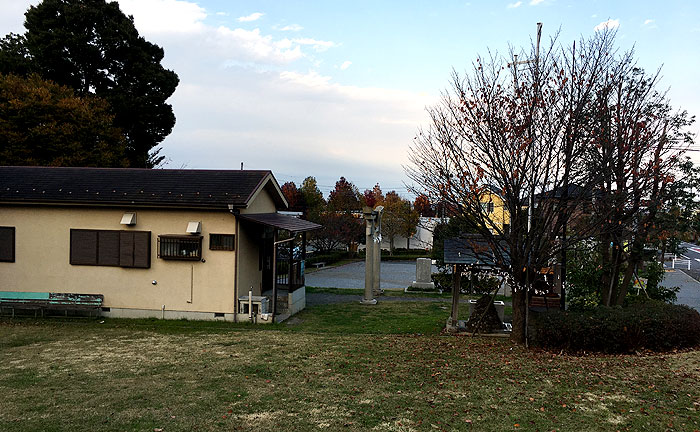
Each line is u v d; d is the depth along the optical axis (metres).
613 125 10.55
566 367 8.59
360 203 47.94
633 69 10.73
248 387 7.48
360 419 6.18
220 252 13.46
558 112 9.88
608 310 10.42
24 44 26.91
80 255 13.86
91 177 15.02
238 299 13.47
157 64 30.45
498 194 10.66
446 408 6.59
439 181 10.67
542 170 10.08
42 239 14.01
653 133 10.84
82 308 13.52
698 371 8.16
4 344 10.56
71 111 23.98
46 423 5.90
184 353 9.80
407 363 9.05
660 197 10.90
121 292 13.79
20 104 22.12
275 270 13.66
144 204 13.38
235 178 14.69
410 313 15.77
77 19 27.00
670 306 10.89
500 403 6.79
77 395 7.02
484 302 12.56
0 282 14.13
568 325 9.98
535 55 10.26
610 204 10.26
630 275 12.43
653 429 5.84
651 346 9.83
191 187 14.13
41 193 13.90
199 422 6.02
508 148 10.02
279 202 16.89
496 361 9.17
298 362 9.08
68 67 27.06
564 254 12.16
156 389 7.34
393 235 45.31
